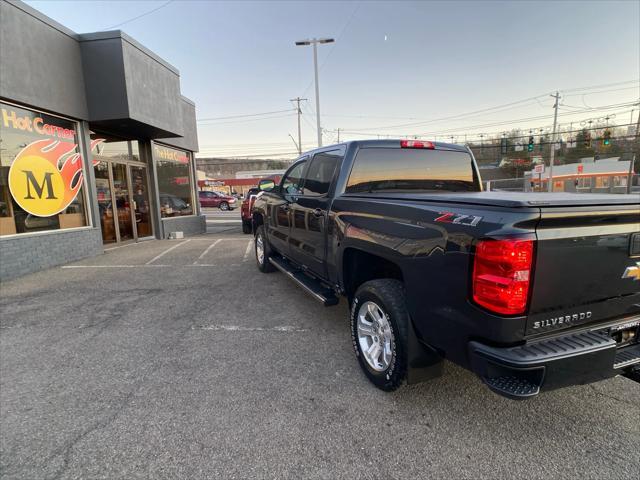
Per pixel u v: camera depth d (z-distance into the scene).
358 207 3.04
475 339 2.01
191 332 4.05
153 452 2.23
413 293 2.38
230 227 17.31
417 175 3.86
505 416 2.53
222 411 2.63
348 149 3.58
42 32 7.22
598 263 2.04
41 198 7.51
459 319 2.06
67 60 7.86
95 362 3.40
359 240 2.95
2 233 6.74
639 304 2.26
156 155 11.88
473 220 1.99
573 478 1.99
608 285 2.10
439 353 2.33
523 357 1.84
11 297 5.41
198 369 3.24
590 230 1.99
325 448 2.24
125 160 10.51
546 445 2.24
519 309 1.85
